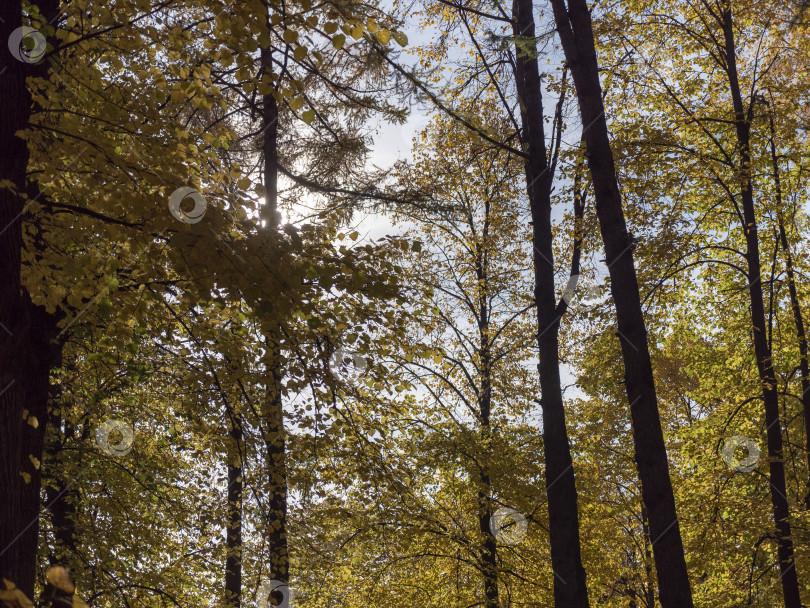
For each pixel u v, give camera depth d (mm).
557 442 9734
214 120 9109
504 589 13883
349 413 7785
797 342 14758
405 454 11055
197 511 10016
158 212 5129
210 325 6816
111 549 9680
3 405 4492
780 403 16234
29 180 5520
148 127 5645
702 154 13031
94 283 5359
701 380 16562
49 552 8914
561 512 9516
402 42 5301
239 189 5758
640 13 13844
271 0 5035
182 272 5414
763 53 13922
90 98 5777
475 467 13141
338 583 12891
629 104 14078
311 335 6555
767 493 14234
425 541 13086
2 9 4910
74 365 9258
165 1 6078
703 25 13953
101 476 9734
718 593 14461
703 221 14477
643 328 8445
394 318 6754
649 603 18531
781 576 12656
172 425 10352
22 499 4551
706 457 14578
